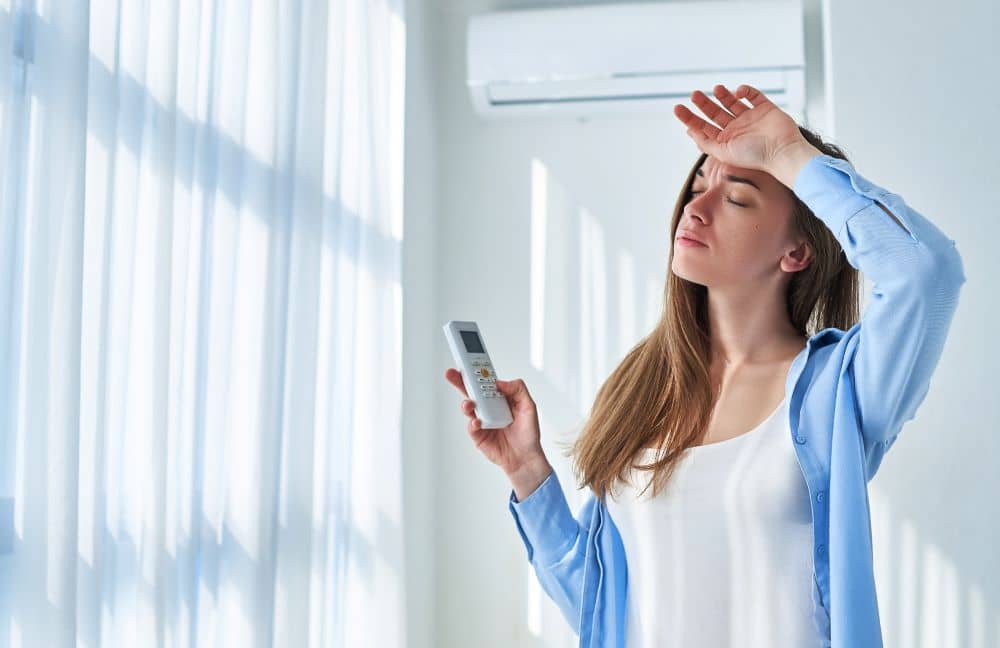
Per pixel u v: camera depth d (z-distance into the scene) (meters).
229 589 1.54
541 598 2.65
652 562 1.04
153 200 1.31
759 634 0.96
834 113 1.57
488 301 2.73
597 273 2.68
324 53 1.83
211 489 1.47
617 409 1.14
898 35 1.57
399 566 2.14
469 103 2.79
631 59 2.51
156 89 1.32
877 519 1.51
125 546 1.28
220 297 1.50
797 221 1.06
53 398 1.09
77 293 1.11
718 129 1.04
